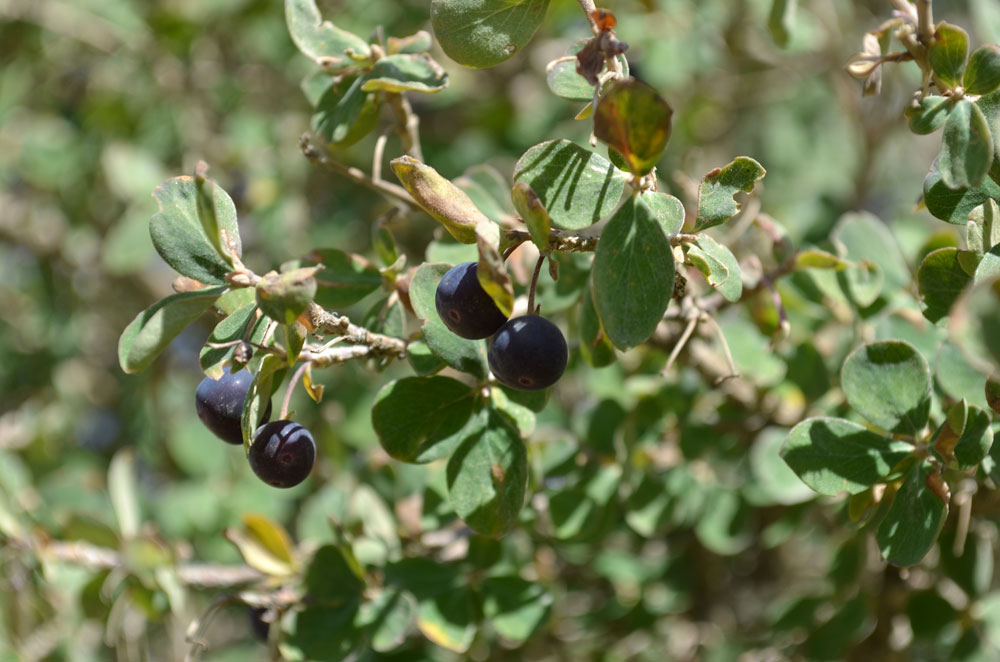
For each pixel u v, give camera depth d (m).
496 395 0.24
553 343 0.22
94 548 0.31
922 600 0.29
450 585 0.29
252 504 0.36
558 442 0.30
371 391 0.36
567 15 0.42
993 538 0.31
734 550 0.31
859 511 0.24
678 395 0.30
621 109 0.21
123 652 0.34
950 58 0.24
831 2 0.39
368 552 0.30
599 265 0.22
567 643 0.34
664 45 0.39
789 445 0.24
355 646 0.28
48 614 0.33
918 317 0.27
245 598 0.28
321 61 0.26
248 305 0.23
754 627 0.36
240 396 0.23
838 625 0.30
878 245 0.29
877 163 0.43
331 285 0.26
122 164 0.43
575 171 0.23
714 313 0.27
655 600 0.34
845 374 0.24
